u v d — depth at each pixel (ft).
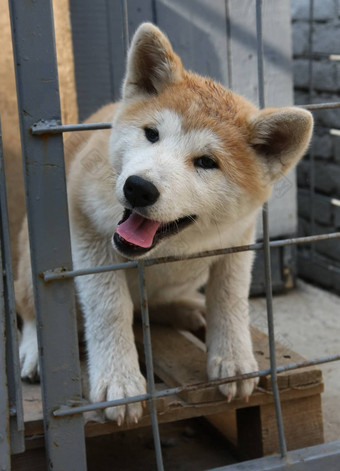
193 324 3.90
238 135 3.17
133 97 3.30
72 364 2.84
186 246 3.29
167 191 2.96
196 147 3.10
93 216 3.34
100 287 3.25
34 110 2.70
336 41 4.91
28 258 3.57
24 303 3.61
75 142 3.84
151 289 3.61
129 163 3.06
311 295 5.04
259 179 3.22
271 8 4.66
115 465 3.45
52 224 2.76
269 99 4.78
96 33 4.62
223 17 4.63
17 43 2.65
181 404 3.22
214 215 3.17
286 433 3.38
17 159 4.36
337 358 3.12
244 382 3.24
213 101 3.21
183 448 3.58
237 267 3.42
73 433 2.87
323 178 5.11
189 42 4.62
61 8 4.35
